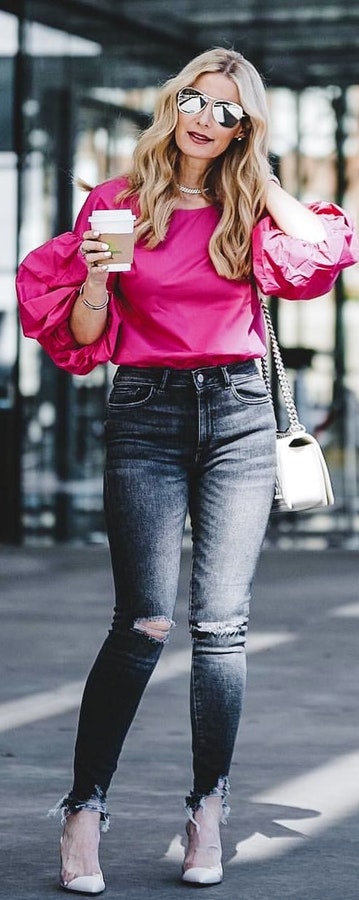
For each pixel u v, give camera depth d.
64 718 6.63
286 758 5.95
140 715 6.73
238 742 6.21
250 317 4.43
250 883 4.40
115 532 4.39
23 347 13.65
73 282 4.45
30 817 5.08
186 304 4.36
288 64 15.19
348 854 4.70
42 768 5.76
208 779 4.47
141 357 4.36
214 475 4.42
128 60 13.87
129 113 13.83
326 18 14.00
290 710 6.82
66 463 13.91
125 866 4.56
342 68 15.14
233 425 4.39
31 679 7.49
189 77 4.35
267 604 10.15
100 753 4.38
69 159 13.52
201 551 4.44
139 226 4.34
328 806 5.25
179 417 4.36
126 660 4.36
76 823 4.34
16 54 13.40
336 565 12.59
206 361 4.36
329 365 15.24
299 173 15.39
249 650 8.35
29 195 13.38
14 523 13.87
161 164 4.36
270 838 4.86
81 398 13.91
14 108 13.37
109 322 4.42
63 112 13.52
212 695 4.43
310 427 15.09
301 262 4.38
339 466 15.12
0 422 13.77
